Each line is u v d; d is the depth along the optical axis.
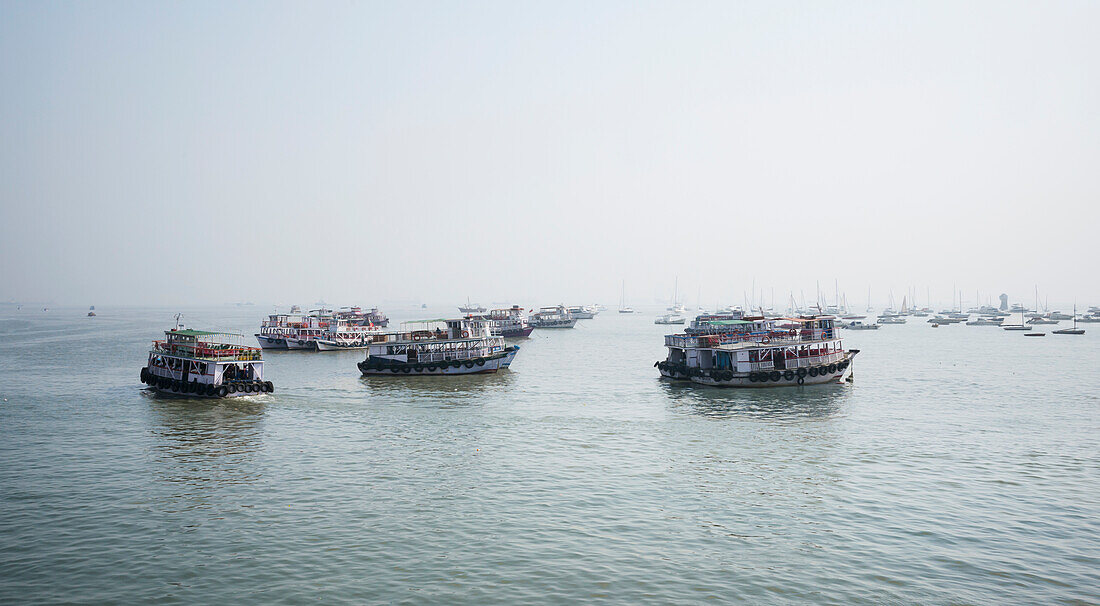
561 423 62.34
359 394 80.44
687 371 87.06
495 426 61.03
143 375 83.69
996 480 43.62
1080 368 110.50
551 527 35.41
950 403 73.44
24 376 98.06
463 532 34.66
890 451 51.38
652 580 29.30
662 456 50.00
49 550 32.38
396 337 104.56
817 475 44.91
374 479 44.03
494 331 190.75
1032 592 28.20
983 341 185.88
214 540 33.59
